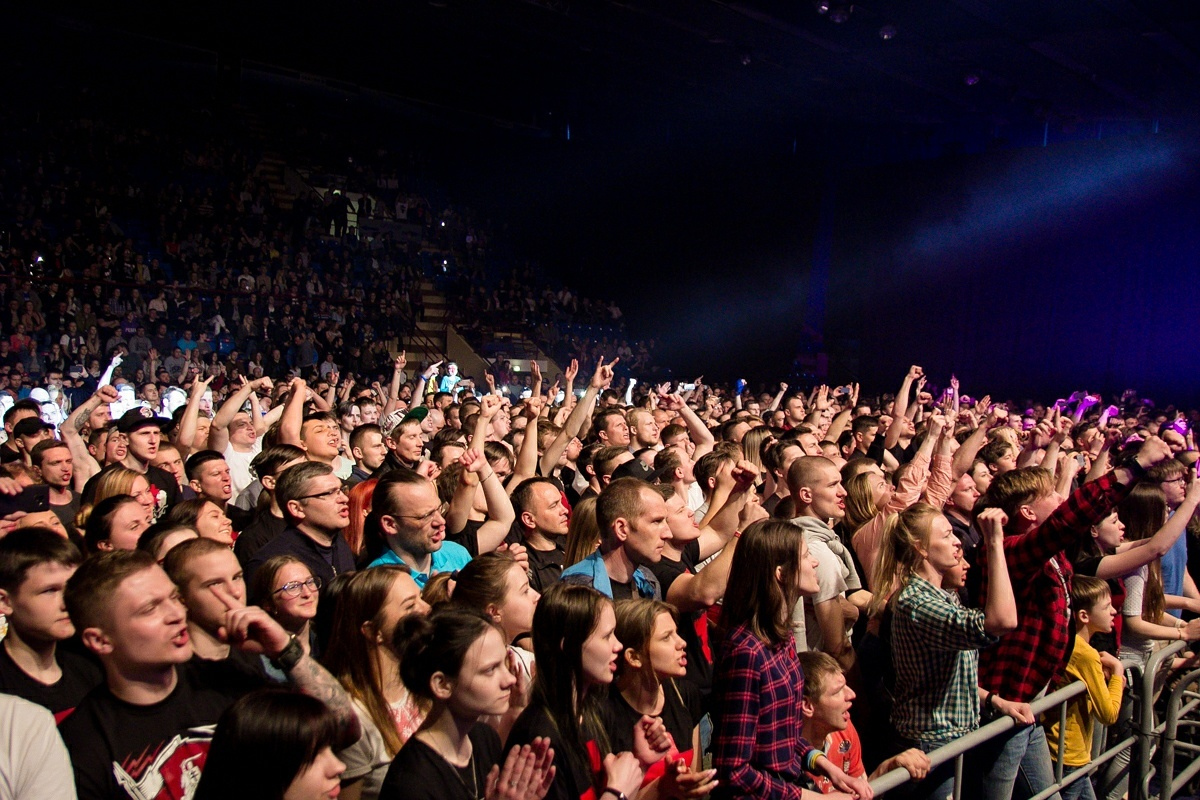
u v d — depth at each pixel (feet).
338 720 6.65
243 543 13.96
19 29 68.85
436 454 17.39
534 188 88.07
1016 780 11.78
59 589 8.38
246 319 60.54
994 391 62.39
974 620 10.32
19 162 63.36
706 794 7.83
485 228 86.48
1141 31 44.19
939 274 64.80
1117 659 13.44
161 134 73.15
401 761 7.36
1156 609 15.12
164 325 56.85
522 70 70.03
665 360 78.95
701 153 76.84
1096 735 13.76
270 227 71.51
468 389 41.57
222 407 19.98
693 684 10.89
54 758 6.85
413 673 7.42
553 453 19.30
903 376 66.90
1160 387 55.72
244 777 6.08
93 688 8.21
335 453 18.21
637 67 62.03
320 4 61.16
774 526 9.36
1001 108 61.72
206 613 8.70
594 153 83.76
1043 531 11.53
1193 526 17.98
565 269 86.07
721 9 47.52
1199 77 50.39
